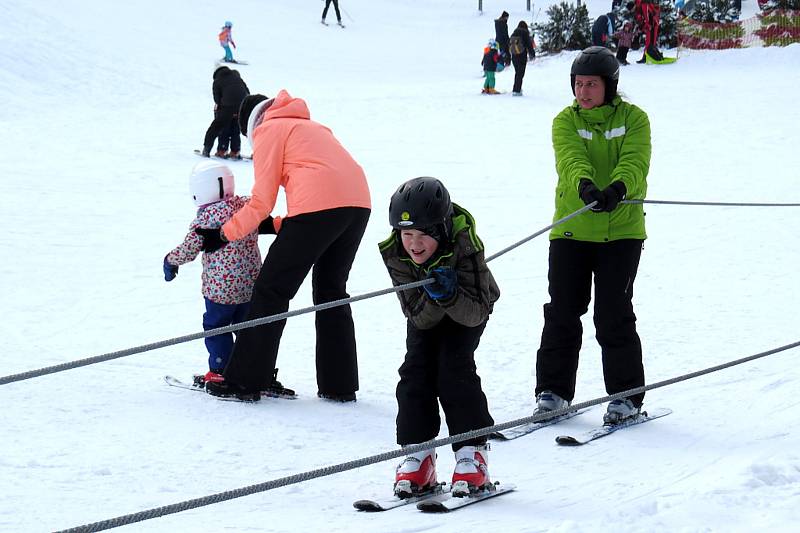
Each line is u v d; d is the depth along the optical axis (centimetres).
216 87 1867
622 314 665
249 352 711
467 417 509
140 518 360
